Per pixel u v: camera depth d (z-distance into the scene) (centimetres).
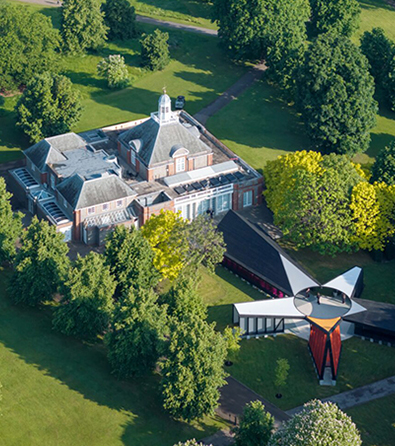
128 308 14475
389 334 16200
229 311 16888
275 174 19238
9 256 16912
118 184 18412
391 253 18662
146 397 14500
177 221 17100
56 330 15700
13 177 19650
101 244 18288
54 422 13825
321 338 15425
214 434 14050
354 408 14850
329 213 18062
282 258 17338
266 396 15025
